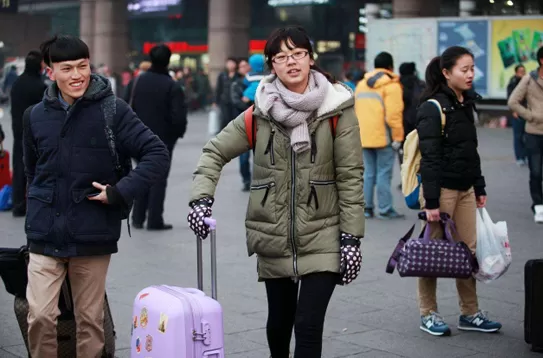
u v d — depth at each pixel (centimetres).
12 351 654
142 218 1188
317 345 501
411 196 716
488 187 1576
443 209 698
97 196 521
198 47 5041
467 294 723
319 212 505
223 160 530
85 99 523
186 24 5094
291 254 507
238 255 1020
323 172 505
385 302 815
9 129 2981
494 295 845
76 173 521
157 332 468
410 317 765
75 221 520
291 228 503
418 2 3519
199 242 511
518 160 1877
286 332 536
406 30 2862
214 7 4500
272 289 527
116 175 536
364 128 1258
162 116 1142
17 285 568
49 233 518
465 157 691
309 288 503
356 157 504
